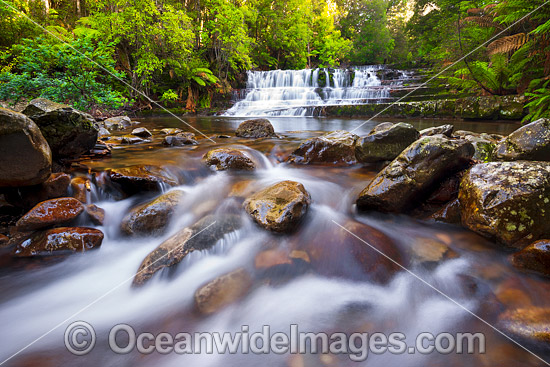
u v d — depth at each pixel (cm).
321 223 275
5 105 659
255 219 267
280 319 186
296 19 2694
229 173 403
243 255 246
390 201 279
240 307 195
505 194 215
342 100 1716
